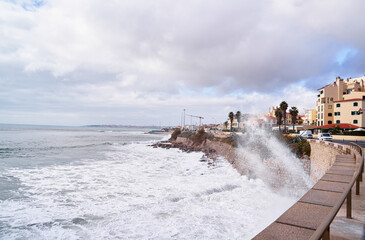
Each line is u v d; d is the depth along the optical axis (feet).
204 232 38.50
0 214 44.75
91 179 74.69
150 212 46.65
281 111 206.28
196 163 122.01
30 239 36.01
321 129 180.75
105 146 213.46
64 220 42.63
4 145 183.73
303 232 10.78
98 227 40.01
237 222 42.91
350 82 216.74
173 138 306.55
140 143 265.13
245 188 67.72
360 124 179.32
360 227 13.93
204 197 57.21
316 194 17.74
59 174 81.51
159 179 77.36
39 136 323.98
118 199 54.44
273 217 45.85
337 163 34.78
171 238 36.45
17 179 72.69
